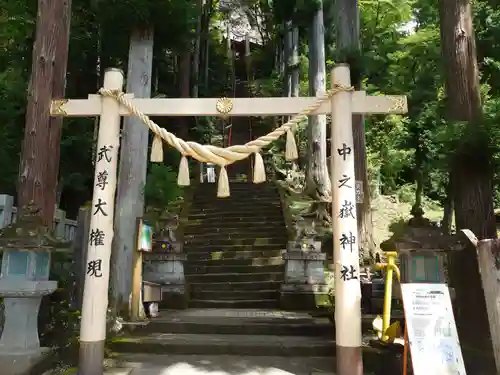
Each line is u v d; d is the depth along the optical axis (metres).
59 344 4.72
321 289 7.60
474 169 4.30
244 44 27.92
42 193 4.73
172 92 16.81
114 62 10.91
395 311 5.25
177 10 6.54
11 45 9.27
